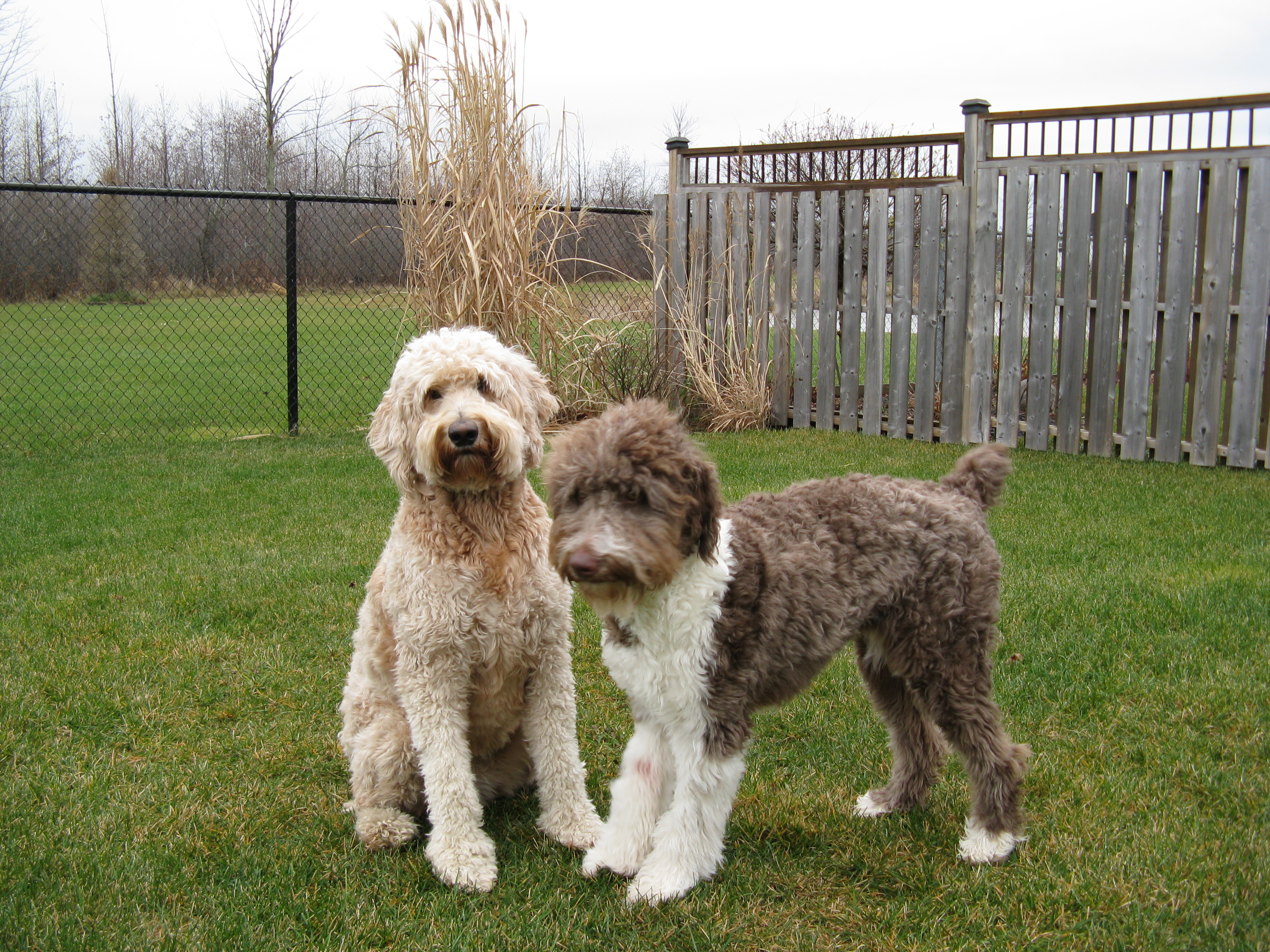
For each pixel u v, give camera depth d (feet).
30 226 45.27
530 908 8.88
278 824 10.30
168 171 80.02
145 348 48.73
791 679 9.26
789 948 8.34
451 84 25.49
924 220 28.27
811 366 31.07
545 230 28.02
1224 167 23.79
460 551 9.48
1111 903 8.75
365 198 29.07
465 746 9.82
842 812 10.62
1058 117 26.13
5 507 21.29
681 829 9.00
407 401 9.80
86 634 14.74
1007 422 27.86
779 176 37.47
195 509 21.33
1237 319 24.45
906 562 9.39
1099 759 11.16
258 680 13.48
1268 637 13.83
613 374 30.40
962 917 8.75
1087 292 26.14
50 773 11.02
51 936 8.28
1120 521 19.54
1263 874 8.84
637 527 8.24
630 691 9.17
